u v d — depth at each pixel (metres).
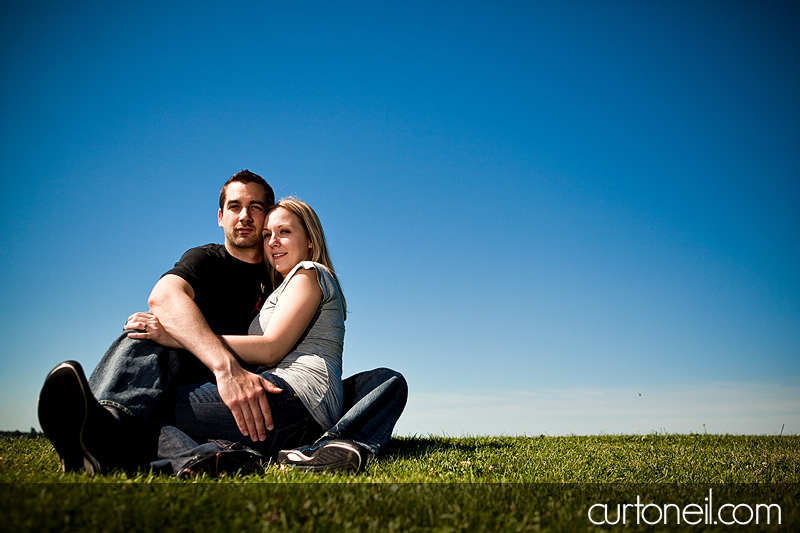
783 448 6.56
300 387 3.63
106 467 2.98
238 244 4.21
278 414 3.57
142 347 3.42
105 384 3.25
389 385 3.96
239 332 4.17
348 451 3.36
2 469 3.08
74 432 2.89
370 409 3.82
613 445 6.56
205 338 3.51
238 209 4.23
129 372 3.30
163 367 3.46
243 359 3.62
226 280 4.14
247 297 4.24
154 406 3.32
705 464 4.90
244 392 3.46
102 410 2.99
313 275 3.91
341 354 4.00
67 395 2.83
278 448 3.61
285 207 4.16
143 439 3.26
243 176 4.30
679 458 5.26
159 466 3.01
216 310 4.05
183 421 3.47
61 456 2.96
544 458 4.86
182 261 4.00
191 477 2.83
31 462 3.41
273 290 4.38
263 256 4.42
